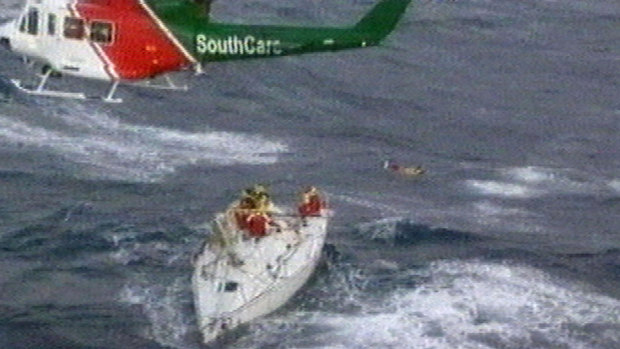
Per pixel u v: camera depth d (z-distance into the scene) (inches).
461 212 2001.7
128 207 1903.3
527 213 2021.4
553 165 2271.2
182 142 2219.5
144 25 1380.4
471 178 2170.3
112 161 2091.5
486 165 2246.6
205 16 1385.3
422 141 2365.9
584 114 2610.7
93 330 1541.6
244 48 1393.9
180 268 1707.7
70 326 1549.0
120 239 1786.4
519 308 1640.0
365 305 1621.6
